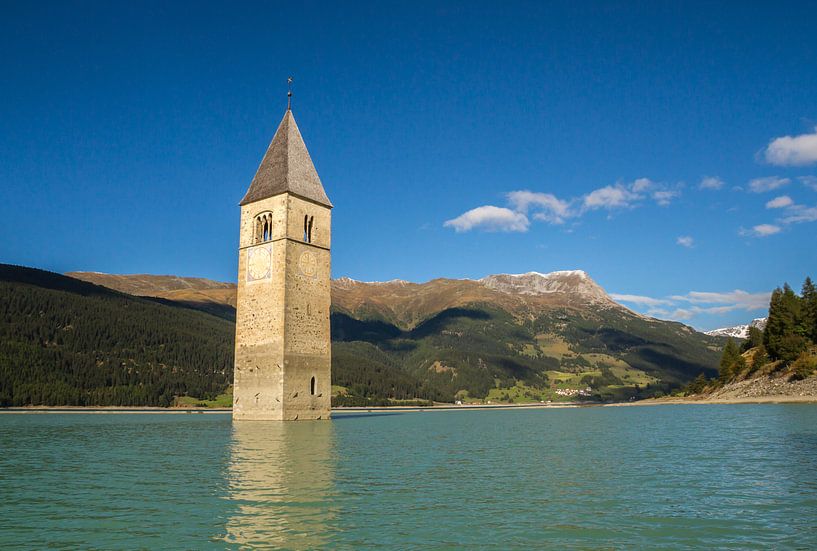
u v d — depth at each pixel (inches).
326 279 3860.7
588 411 6471.5
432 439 2581.2
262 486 1337.4
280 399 3548.2
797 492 1270.9
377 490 1290.6
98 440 2460.6
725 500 1196.5
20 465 1686.8
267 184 3828.7
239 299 3831.2
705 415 4269.2
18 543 908.0
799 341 6692.9
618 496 1234.6
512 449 2142.0
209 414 5433.1
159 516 1057.5
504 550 873.5
